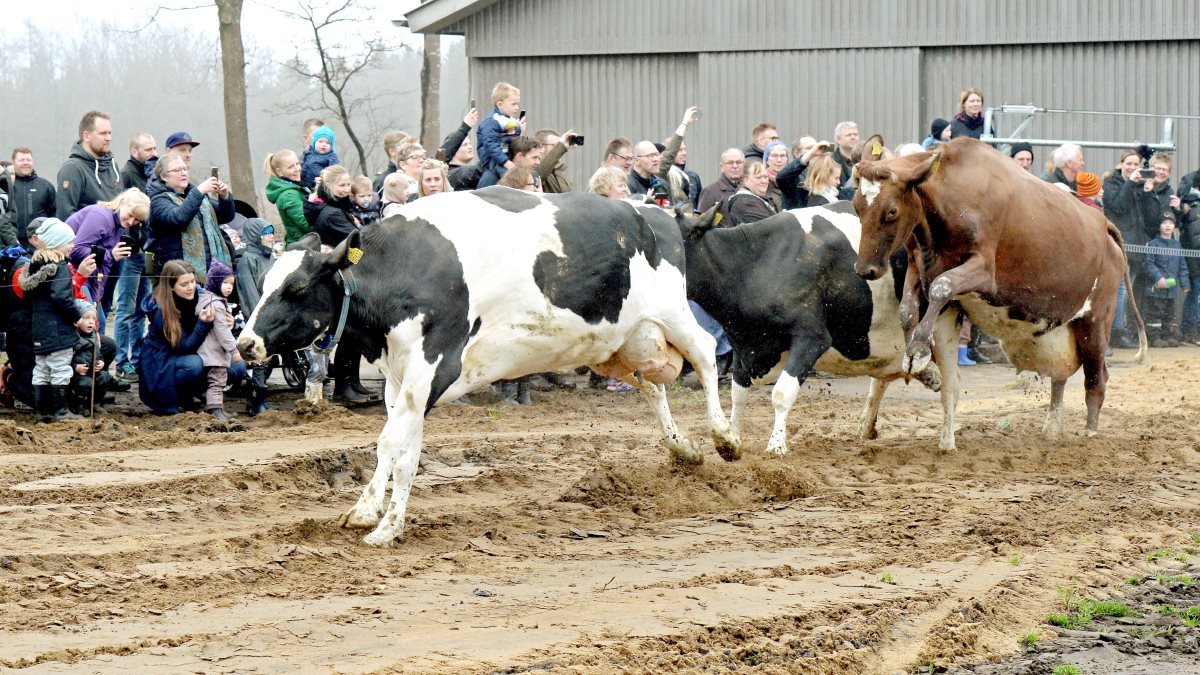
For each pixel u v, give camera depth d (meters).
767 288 11.66
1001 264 11.25
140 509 9.42
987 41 25.31
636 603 7.24
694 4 26.41
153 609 7.01
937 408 15.03
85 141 14.88
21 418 13.07
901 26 25.62
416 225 8.79
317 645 6.42
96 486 9.99
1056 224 11.41
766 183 13.74
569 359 9.43
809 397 15.71
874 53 25.77
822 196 13.92
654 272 9.85
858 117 25.91
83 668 6.01
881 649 6.81
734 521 9.51
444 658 6.20
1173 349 20.66
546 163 14.34
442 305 8.65
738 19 26.23
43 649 6.28
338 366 14.44
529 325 9.03
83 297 13.23
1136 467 11.76
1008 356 12.70
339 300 8.68
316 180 15.98
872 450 11.98
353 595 7.38
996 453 12.04
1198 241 21.03
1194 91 24.62
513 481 10.90
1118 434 13.27
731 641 6.68
